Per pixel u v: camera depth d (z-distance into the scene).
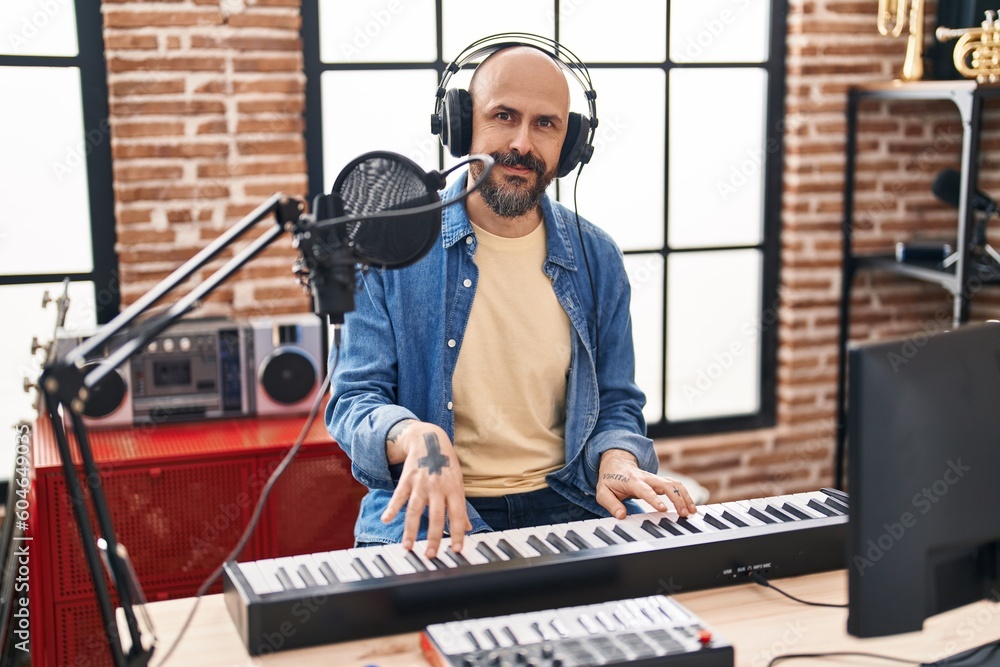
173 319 1.13
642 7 3.28
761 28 3.43
